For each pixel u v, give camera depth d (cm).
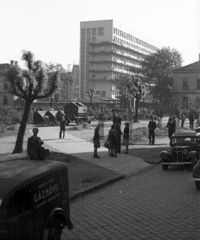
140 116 6562
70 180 1268
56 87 1941
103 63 12256
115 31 12512
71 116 4825
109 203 1002
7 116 4219
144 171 1611
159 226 780
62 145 2367
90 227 780
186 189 1189
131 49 13062
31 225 522
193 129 4284
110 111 6506
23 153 1884
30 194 524
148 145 2680
